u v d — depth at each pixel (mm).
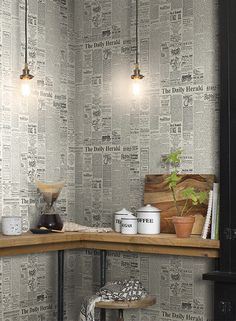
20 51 3105
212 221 2768
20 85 3098
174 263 3045
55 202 3289
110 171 3287
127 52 3250
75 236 2977
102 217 3311
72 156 3408
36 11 3207
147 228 2949
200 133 2988
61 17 3361
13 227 2822
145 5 3180
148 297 2855
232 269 2691
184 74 3045
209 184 2918
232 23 2766
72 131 3414
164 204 3035
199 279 2963
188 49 3037
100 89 3342
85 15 3410
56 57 3322
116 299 2783
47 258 3232
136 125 3199
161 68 3119
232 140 2734
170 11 3094
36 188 3172
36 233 2943
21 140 3098
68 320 3371
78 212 3402
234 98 2740
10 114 3039
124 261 3211
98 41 3355
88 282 3338
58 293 3105
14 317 3029
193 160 3004
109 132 3299
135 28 3221
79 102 3416
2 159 2990
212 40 2967
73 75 3438
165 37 3107
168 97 3092
